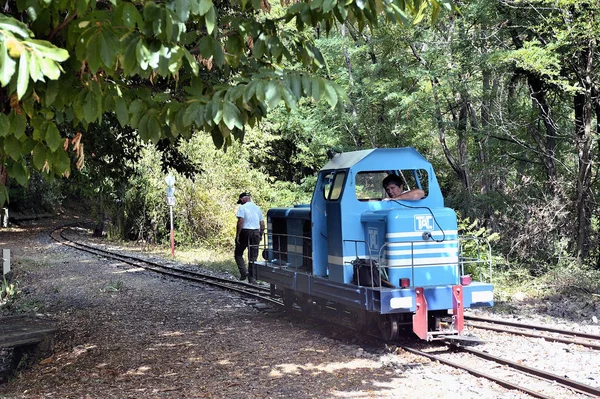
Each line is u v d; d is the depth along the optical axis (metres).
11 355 10.90
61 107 4.12
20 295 15.75
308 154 26.91
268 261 12.16
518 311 11.20
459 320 8.22
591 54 14.66
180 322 11.11
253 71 5.55
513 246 15.49
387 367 7.54
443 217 8.45
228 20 5.33
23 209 48.91
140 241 29.73
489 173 17.39
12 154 4.00
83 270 19.94
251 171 27.70
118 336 10.23
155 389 7.11
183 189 26.75
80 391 7.30
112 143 10.99
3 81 3.13
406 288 7.99
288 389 6.77
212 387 7.02
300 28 5.14
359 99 18.73
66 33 4.16
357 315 9.29
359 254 8.87
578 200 15.27
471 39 16.27
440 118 17.72
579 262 14.91
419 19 5.16
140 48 3.98
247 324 10.64
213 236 26.53
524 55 13.68
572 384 6.42
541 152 16.83
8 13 4.34
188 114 4.36
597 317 10.54
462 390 6.50
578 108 16.58
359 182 8.98
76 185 12.86
